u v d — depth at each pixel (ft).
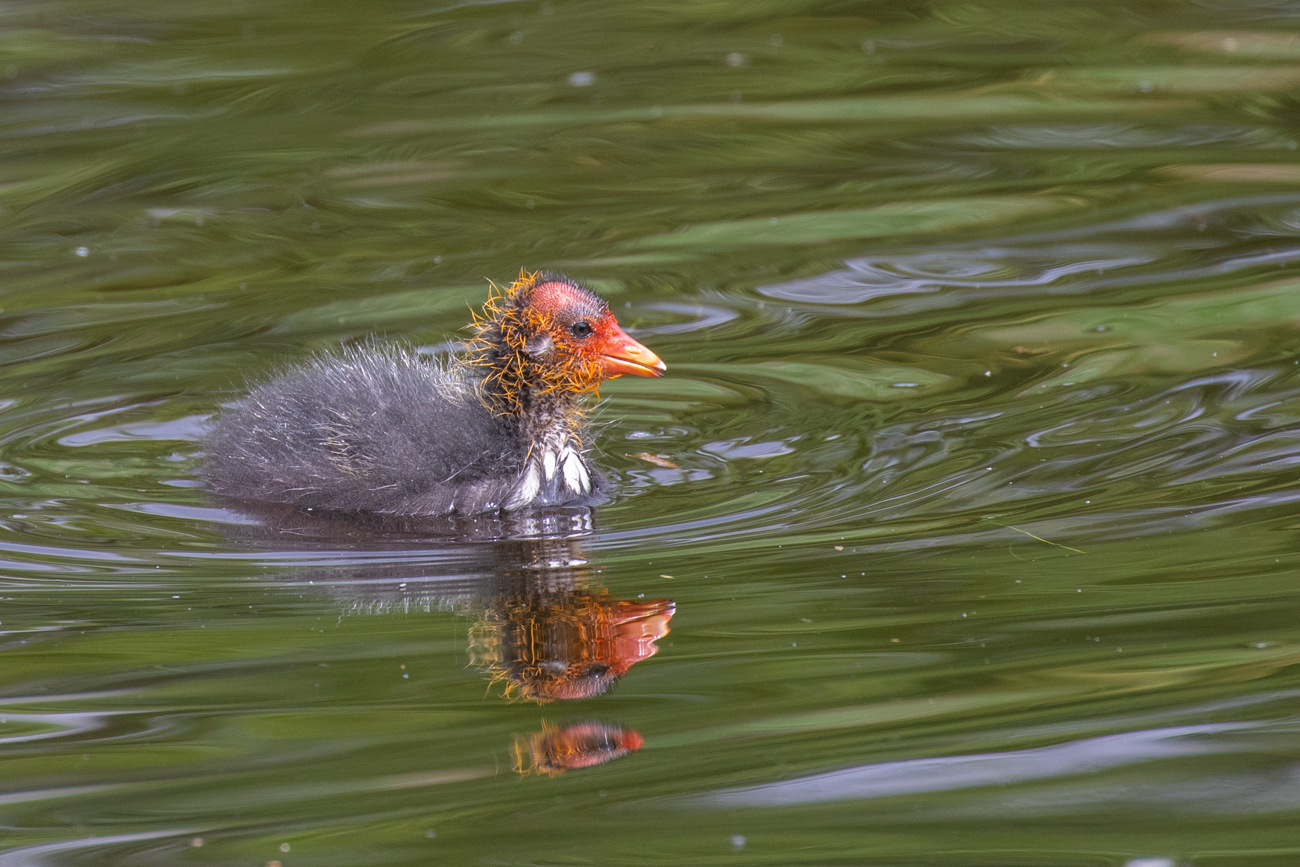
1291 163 66.39
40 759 28.94
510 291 47.21
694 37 86.12
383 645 33.58
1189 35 83.56
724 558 37.99
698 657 32.40
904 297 55.98
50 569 38.42
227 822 26.68
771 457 45.06
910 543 38.17
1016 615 33.68
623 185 67.15
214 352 52.90
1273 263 56.29
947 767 27.81
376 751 29.01
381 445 43.98
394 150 71.67
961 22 87.30
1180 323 52.06
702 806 26.81
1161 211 61.98
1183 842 25.34
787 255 59.93
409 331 53.93
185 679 32.07
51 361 52.37
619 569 37.63
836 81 79.05
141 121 75.20
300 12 89.51
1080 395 47.37
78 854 25.86
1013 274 57.26
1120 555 36.65
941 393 48.42
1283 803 26.37
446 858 25.36
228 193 67.46
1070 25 86.28
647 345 53.31
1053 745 28.35
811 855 25.16
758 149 70.74
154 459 46.21
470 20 88.43
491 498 43.06
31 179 68.95
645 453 46.11
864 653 32.24
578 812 26.61
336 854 25.53
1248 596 33.99
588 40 85.87
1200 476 41.29
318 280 58.59
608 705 30.53
